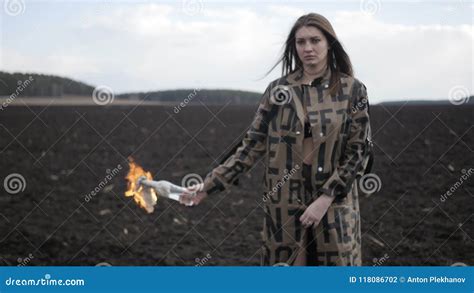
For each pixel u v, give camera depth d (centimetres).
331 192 238
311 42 246
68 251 481
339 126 242
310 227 251
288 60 262
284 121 248
